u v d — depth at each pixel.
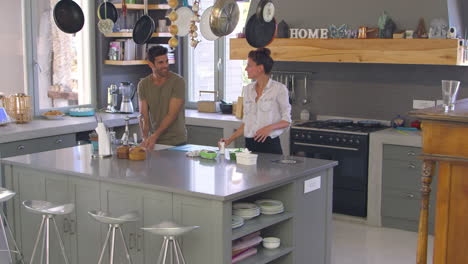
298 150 6.52
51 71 7.14
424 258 3.68
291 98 7.20
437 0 5.88
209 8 4.95
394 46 5.99
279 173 4.11
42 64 7.03
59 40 7.19
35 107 6.95
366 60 6.16
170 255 3.64
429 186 3.62
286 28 6.75
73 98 7.44
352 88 6.82
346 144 6.20
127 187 4.02
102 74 7.63
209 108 7.60
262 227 3.90
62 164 4.46
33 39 6.88
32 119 6.76
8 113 6.49
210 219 3.62
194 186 3.73
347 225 6.18
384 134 5.98
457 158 3.47
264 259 3.95
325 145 6.34
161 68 5.22
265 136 4.82
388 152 6.01
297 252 4.30
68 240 4.46
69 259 4.48
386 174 6.05
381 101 6.65
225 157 4.70
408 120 6.49
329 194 4.61
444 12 5.85
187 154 4.73
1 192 4.19
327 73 6.97
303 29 6.66
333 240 5.69
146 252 4.02
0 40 6.61
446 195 3.55
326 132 6.32
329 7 6.56
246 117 5.10
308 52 6.52
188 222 3.74
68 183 4.35
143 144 5.04
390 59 6.02
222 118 7.07
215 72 7.95
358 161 6.16
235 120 6.89
